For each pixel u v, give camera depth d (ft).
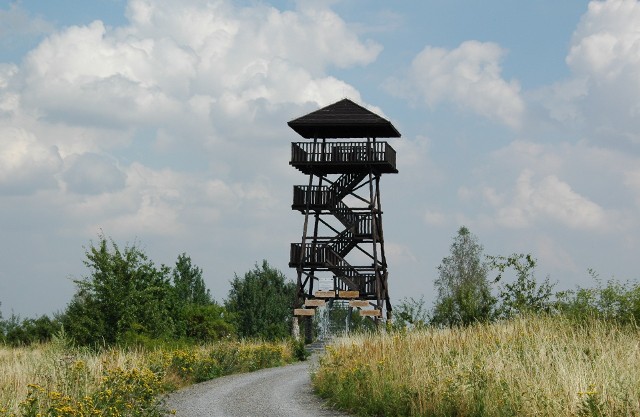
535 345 62.13
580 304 82.94
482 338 73.51
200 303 190.08
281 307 222.69
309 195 149.79
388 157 147.33
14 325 154.30
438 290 270.67
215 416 60.64
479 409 50.08
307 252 153.07
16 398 56.65
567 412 45.21
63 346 84.02
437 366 59.82
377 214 153.07
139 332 110.11
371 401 60.85
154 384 62.59
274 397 72.69
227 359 101.45
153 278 116.57
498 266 94.79
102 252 110.11
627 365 52.42
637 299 80.12
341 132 150.92
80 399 55.21
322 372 78.48
